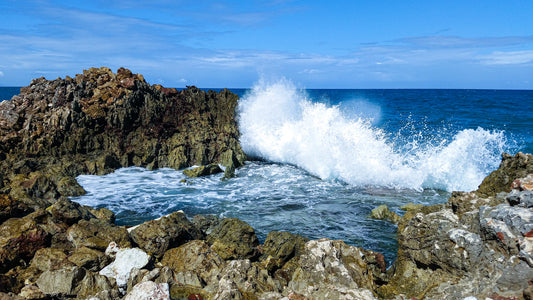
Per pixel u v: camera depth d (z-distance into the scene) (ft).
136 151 60.34
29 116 59.62
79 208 31.96
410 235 23.53
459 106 162.71
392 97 252.01
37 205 35.12
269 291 21.13
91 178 52.60
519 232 18.84
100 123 60.90
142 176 54.60
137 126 62.85
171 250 26.18
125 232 27.32
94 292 20.93
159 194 46.21
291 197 44.75
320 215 38.19
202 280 22.81
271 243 27.94
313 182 51.67
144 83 68.18
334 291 19.42
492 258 19.35
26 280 21.70
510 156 26.00
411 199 43.55
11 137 56.39
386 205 39.42
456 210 24.76
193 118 66.74
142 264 23.31
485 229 20.12
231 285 20.25
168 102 66.95
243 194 46.24
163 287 19.30
